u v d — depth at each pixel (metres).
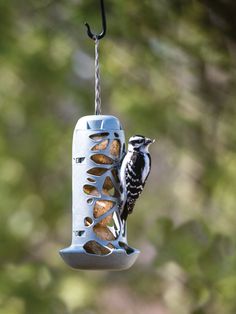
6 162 15.74
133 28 11.27
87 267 7.31
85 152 7.50
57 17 13.18
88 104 15.00
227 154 12.88
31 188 15.88
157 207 15.73
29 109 15.44
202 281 11.21
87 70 14.95
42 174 15.88
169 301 12.62
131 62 12.66
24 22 13.59
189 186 13.73
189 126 12.91
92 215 7.47
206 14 10.27
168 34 11.09
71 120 15.78
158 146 16.34
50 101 15.49
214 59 11.09
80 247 7.35
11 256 15.58
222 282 11.16
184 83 12.59
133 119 13.30
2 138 15.67
